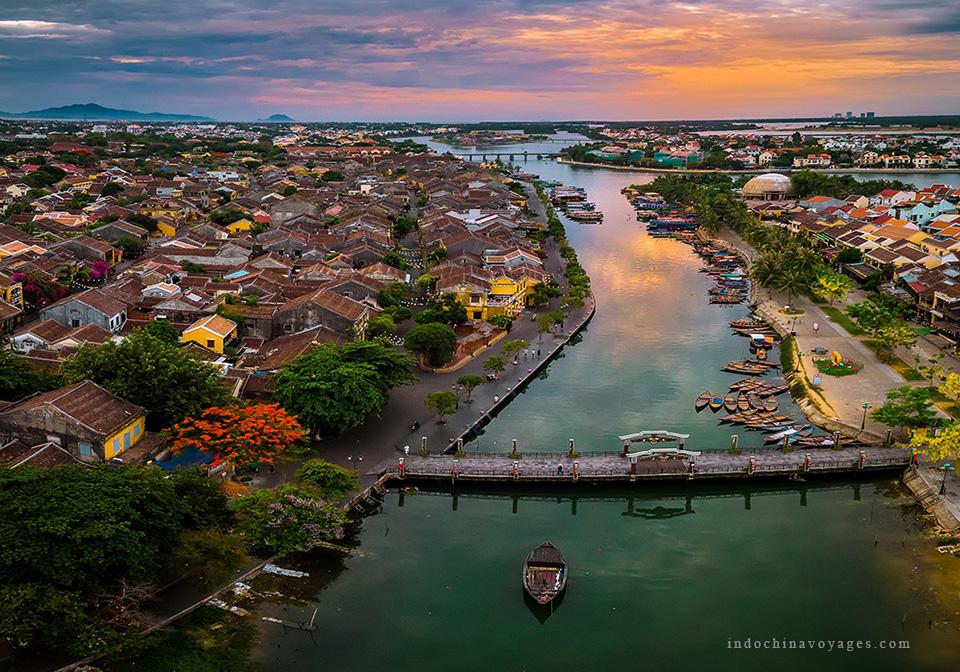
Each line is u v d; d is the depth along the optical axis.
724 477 105.19
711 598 81.88
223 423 98.75
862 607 79.94
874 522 96.56
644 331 173.62
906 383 133.62
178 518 77.38
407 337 139.88
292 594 79.50
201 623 73.62
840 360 142.25
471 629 76.25
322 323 142.50
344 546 89.38
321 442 109.56
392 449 108.62
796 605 80.50
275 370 122.56
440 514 98.31
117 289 160.38
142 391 101.19
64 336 129.12
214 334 133.50
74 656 66.50
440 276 187.25
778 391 136.12
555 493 104.06
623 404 131.88
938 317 160.38
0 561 65.81
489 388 133.38
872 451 109.31
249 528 83.12
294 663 70.31
